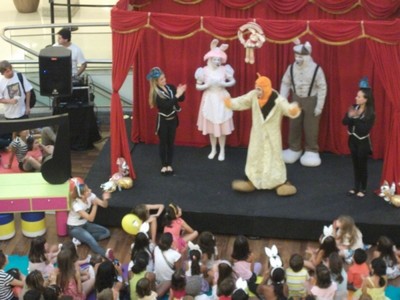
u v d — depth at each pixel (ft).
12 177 33.78
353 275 27.53
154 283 27.12
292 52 36.22
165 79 35.47
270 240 32.89
